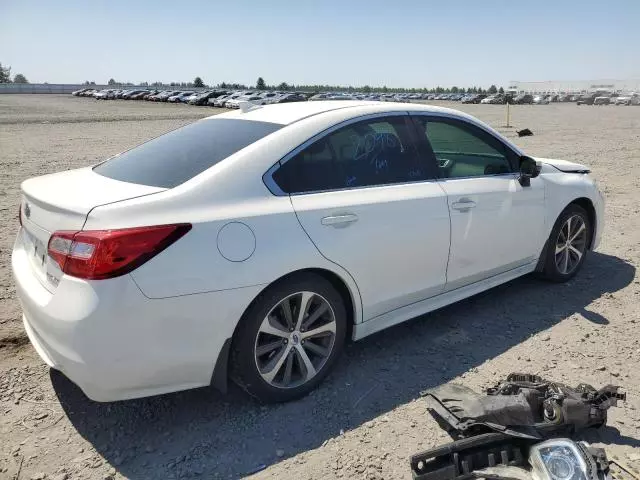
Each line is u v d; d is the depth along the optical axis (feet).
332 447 8.93
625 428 9.27
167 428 9.45
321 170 10.28
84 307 7.93
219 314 8.72
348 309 11.02
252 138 10.18
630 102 273.33
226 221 8.81
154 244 8.15
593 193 15.98
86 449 8.89
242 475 8.32
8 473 8.29
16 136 66.03
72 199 8.78
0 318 13.46
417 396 10.34
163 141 11.74
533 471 7.63
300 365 10.12
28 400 10.18
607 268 17.40
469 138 13.15
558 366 11.35
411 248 11.20
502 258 13.50
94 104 187.42
